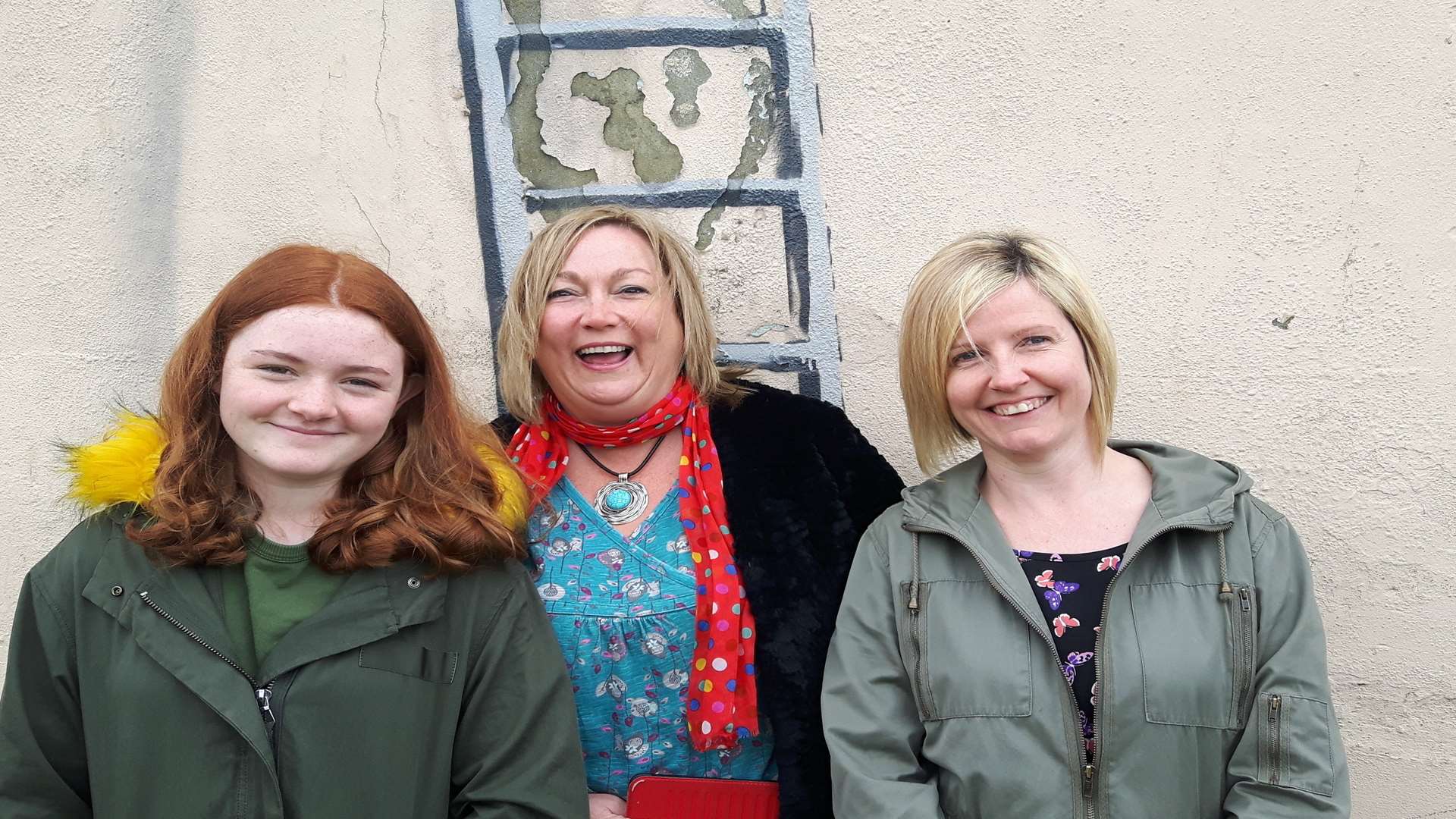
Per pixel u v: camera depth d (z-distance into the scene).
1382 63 2.14
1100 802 1.54
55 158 2.34
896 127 2.26
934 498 1.76
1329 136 2.17
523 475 1.87
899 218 2.27
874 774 1.62
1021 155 2.24
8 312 2.36
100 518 1.56
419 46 2.32
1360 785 2.22
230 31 2.34
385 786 1.47
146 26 2.34
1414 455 2.17
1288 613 1.58
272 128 2.35
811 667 1.77
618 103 2.31
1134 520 1.68
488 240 2.33
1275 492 2.21
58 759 1.49
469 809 1.56
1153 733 1.53
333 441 1.50
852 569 1.78
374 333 1.50
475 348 2.35
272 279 1.50
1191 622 1.57
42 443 2.37
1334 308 2.18
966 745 1.59
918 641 1.66
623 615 1.79
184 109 2.35
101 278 2.36
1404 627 2.19
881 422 2.30
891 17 2.24
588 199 2.32
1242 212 2.20
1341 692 2.21
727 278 2.32
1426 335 2.16
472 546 1.58
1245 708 1.57
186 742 1.41
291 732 1.43
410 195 2.34
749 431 1.93
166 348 2.37
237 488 1.58
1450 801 2.19
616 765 1.83
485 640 1.60
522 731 1.56
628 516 1.89
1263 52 2.17
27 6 2.32
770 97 2.29
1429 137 2.14
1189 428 2.23
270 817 1.41
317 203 2.35
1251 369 2.21
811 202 2.29
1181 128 2.20
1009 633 1.61
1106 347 1.70
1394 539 2.18
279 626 1.50
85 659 1.46
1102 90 2.21
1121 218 2.22
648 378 1.90
